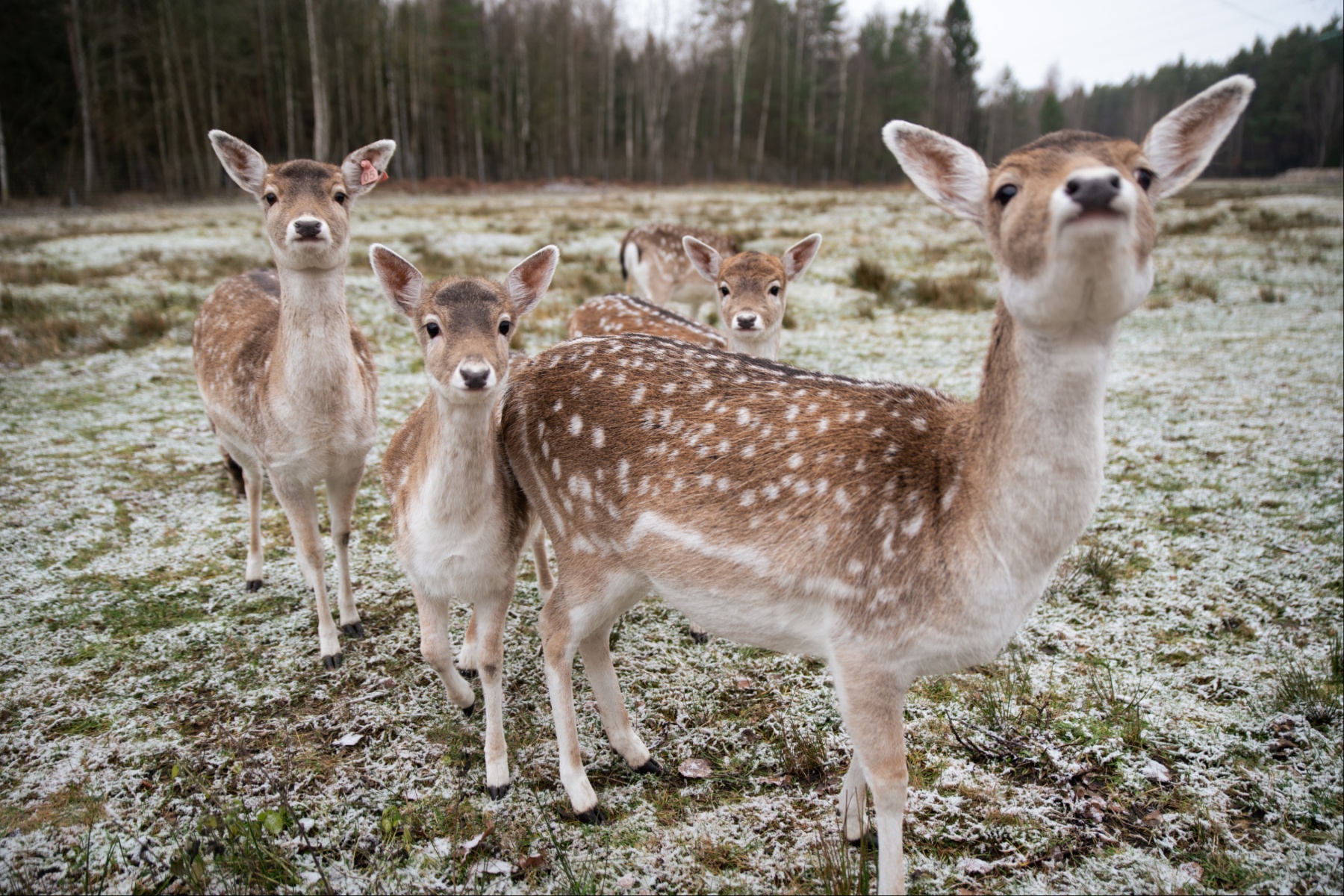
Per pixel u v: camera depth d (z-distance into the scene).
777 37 53.50
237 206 27.47
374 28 39.47
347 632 3.42
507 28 48.59
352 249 12.66
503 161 46.81
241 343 3.65
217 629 3.42
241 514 4.47
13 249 12.95
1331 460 4.94
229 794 2.53
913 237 16.14
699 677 3.16
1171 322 8.83
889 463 2.12
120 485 4.71
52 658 3.16
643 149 50.31
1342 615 3.43
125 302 9.02
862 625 2.05
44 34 30.92
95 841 2.35
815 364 6.99
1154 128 1.99
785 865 2.30
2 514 4.27
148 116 33.31
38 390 6.34
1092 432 1.87
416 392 6.27
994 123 69.62
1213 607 3.53
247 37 37.62
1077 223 1.55
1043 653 3.27
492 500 2.52
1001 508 1.93
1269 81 59.47
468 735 2.83
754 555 2.14
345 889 2.20
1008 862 2.31
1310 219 17.22
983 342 7.81
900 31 62.91
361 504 4.64
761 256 4.89
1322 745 2.72
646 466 2.34
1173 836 2.39
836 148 53.38
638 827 2.44
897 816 2.06
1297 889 2.21
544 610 2.58
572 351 2.77
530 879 2.25
